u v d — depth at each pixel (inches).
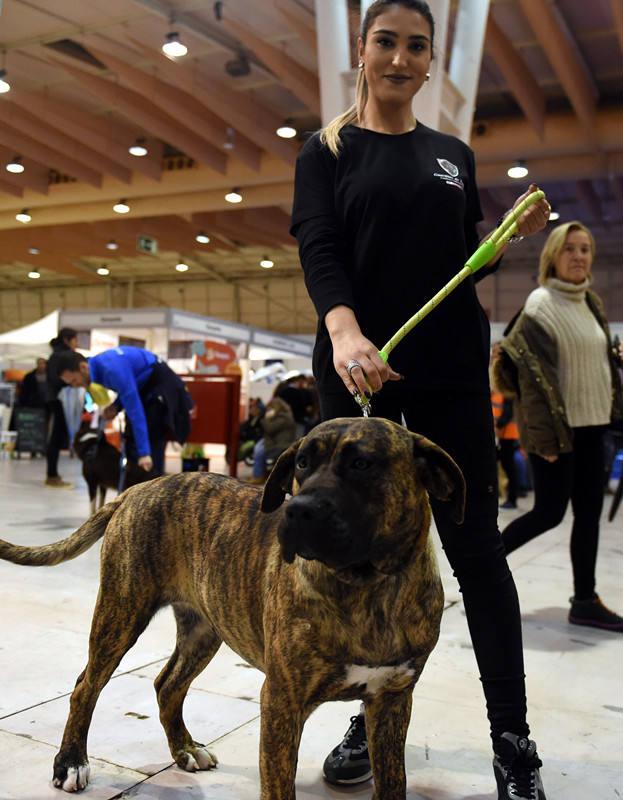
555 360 150.9
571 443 147.6
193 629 92.6
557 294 154.9
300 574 66.7
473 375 87.3
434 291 85.7
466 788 87.6
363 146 88.0
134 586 84.5
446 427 86.8
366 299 86.5
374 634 65.6
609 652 137.7
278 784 66.6
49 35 448.8
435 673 123.9
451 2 256.2
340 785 88.0
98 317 523.2
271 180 599.2
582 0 411.8
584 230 155.9
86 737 87.5
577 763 93.9
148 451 213.2
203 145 573.3
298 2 389.7
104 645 85.4
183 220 836.0
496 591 85.1
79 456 244.5
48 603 157.9
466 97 241.4
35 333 674.2
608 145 515.5
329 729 102.3
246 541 77.9
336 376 86.7
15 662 122.8
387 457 63.9
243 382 531.2
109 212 705.6
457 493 67.9
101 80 485.1
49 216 730.8
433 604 68.7
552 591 182.1
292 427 399.5
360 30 91.6
